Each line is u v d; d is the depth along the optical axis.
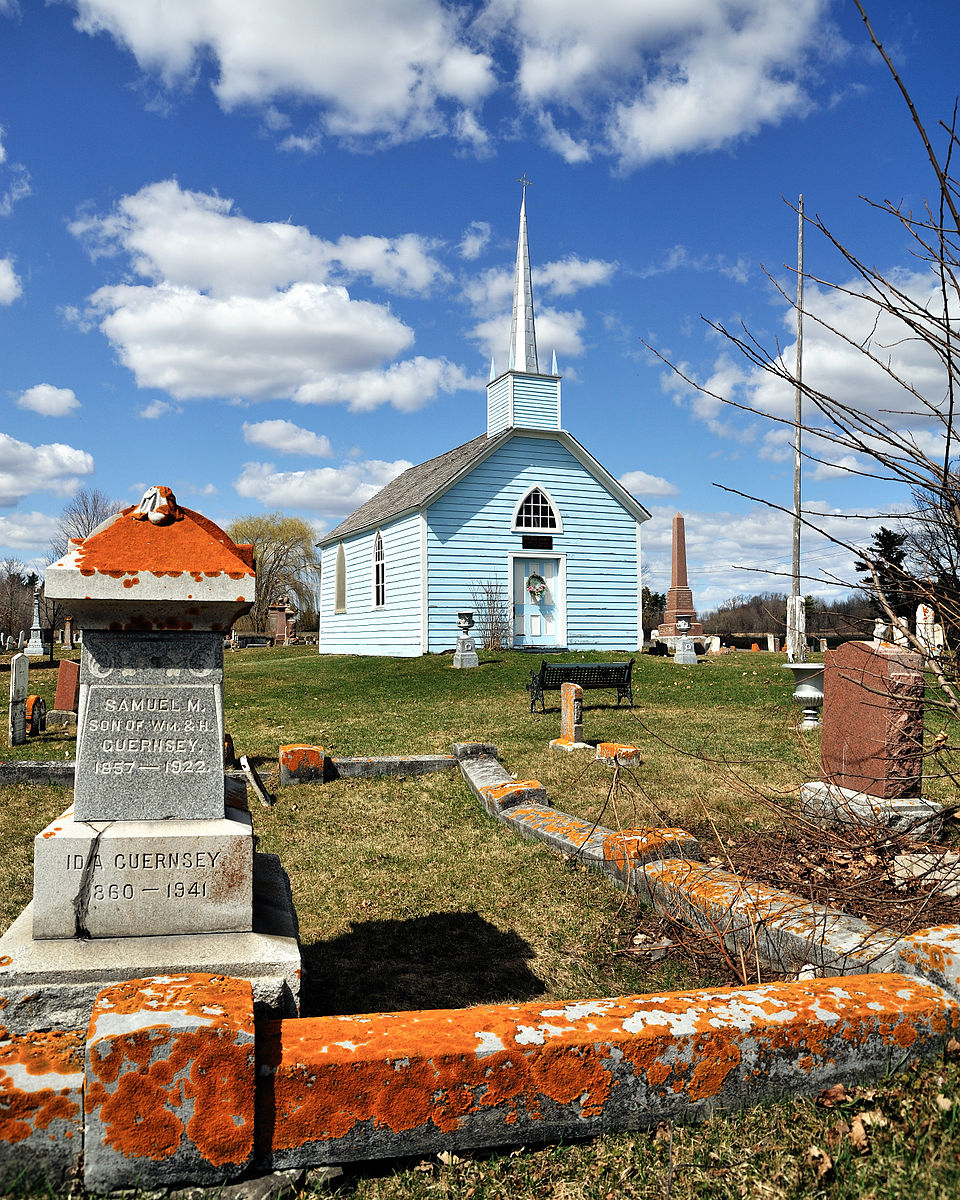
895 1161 2.72
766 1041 3.09
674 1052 3.01
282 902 3.96
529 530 24.56
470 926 5.75
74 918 3.36
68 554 3.54
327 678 19.91
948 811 5.19
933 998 3.33
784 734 11.61
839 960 4.07
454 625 23.58
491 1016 3.07
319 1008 4.55
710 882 5.36
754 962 4.64
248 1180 2.68
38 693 18.23
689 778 9.09
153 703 3.57
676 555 35.81
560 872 6.72
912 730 6.66
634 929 5.55
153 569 3.49
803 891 5.35
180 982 2.95
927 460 3.31
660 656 24.14
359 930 5.70
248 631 65.00
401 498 26.80
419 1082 2.79
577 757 10.46
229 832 3.48
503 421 24.98
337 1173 2.75
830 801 6.95
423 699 16.31
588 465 25.36
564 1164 2.84
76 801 3.48
